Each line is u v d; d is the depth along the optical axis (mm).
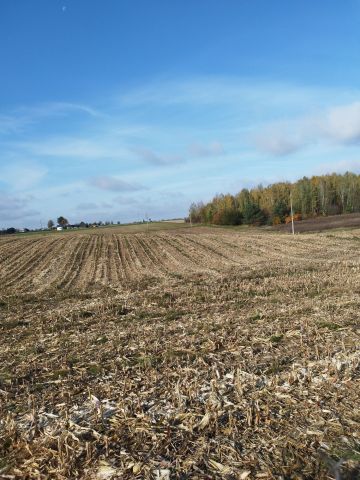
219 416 5504
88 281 23984
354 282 15844
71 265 31688
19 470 4656
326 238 45000
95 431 5305
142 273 26750
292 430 5176
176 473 4445
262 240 45812
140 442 5031
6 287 22281
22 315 13961
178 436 5133
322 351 7848
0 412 6066
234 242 45125
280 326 9781
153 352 8422
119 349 8727
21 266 31422
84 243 47500
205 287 17016
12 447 5145
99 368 7676
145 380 6891
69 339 10125
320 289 14836
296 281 16906
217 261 31719
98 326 11469
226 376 6848
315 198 89562
